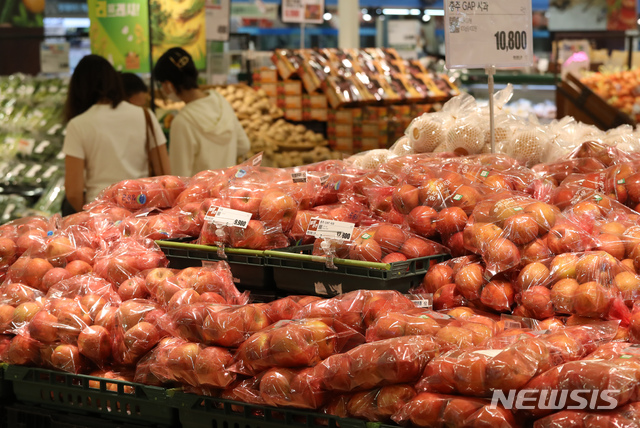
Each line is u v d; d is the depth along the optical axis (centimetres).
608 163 240
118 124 403
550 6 830
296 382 163
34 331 202
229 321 177
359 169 269
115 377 197
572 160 244
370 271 194
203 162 456
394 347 154
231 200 224
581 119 639
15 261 243
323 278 206
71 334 200
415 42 935
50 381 201
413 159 257
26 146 605
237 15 1171
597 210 202
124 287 215
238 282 224
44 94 627
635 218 201
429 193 216
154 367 185
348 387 159
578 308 171
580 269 176
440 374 149
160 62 455
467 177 229
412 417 149
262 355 168
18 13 644
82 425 198
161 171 427
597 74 661
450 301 196
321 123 670
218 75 659
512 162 240
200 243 229
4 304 217
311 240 230
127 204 272
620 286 173
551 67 711
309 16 727
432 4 1110
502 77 705
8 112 626
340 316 179
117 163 404
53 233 249
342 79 646
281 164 607
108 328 201
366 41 1307
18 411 210
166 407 185
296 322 174
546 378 141
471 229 199
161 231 243
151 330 193
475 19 259
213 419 177
